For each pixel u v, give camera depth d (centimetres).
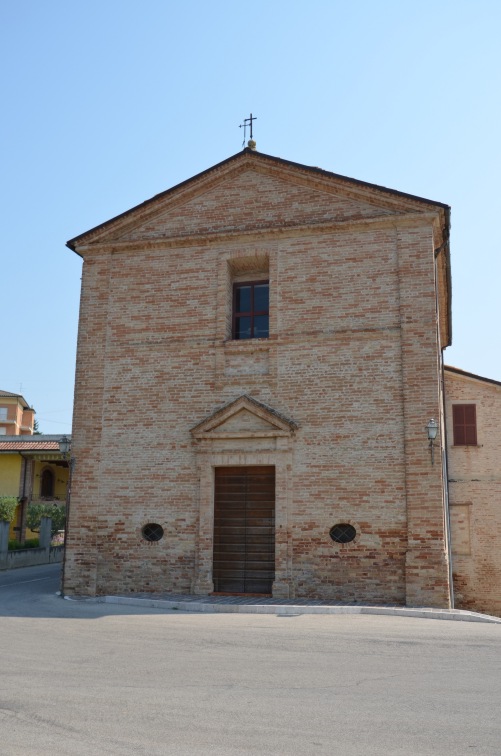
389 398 1706
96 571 1788
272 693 793
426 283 1738
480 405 2402
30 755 582
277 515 1709
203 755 587
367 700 766
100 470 1841
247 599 1639
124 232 1984
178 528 1770
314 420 1741
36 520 3934
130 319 1916
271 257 1855
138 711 713
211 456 1778
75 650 1031
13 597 1791
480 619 1414
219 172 1938
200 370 1841
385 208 1812
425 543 1606
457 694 796
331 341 1769
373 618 1413
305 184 1884
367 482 1678
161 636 1166
